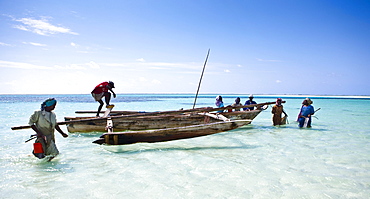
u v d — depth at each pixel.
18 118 14.95
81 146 7.04
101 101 9.28
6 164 5.21
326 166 5.19
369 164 5.34
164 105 35.47
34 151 5.01
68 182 4.22
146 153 6.26
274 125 11.39
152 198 3.61
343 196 3.70
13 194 3.71
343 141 7.87
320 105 37.06
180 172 4.77
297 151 6.50
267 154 6.19
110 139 6.48
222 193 3.79
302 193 3.80
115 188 3.97
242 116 10.53
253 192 3.84
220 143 7.54
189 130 7.02
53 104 5.30
